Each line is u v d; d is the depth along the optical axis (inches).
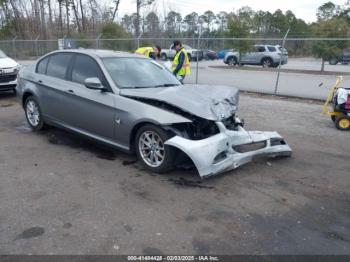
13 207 149.3
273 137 214.1
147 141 191.6
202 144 172.4
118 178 182.5
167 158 181.3
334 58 762.8
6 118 312.0
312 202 163.2
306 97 460.4
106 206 152.5
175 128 181.8
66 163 202.4
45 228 133.9
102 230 133.7
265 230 138.0
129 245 125.1
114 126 201.3
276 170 201.0
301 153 233.5
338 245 129.9
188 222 141.7
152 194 165.3
